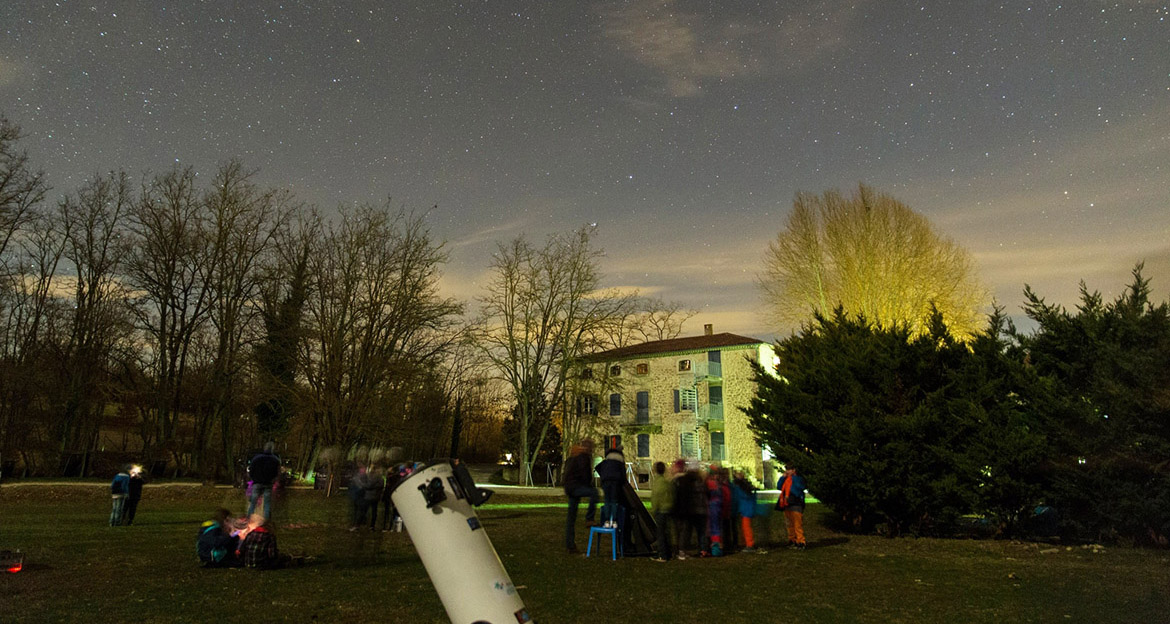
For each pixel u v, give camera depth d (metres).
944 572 11.69
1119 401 14.39
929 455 16.72
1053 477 15.28
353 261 37.88
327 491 29.41
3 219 36.62
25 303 42.34
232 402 41.25
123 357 42.69
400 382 36.91
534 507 29.41
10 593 8.60
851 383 17.52
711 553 13.66
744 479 15.03
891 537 17.14
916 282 39.03
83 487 30.97
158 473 39.88
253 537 10.84
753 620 8.02
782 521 21.30
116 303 42.62
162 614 7.59
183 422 49.09
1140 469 14.25
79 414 41.19
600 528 12.95
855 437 16.92
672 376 59.19
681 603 8.89
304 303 39.06
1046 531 16.56
